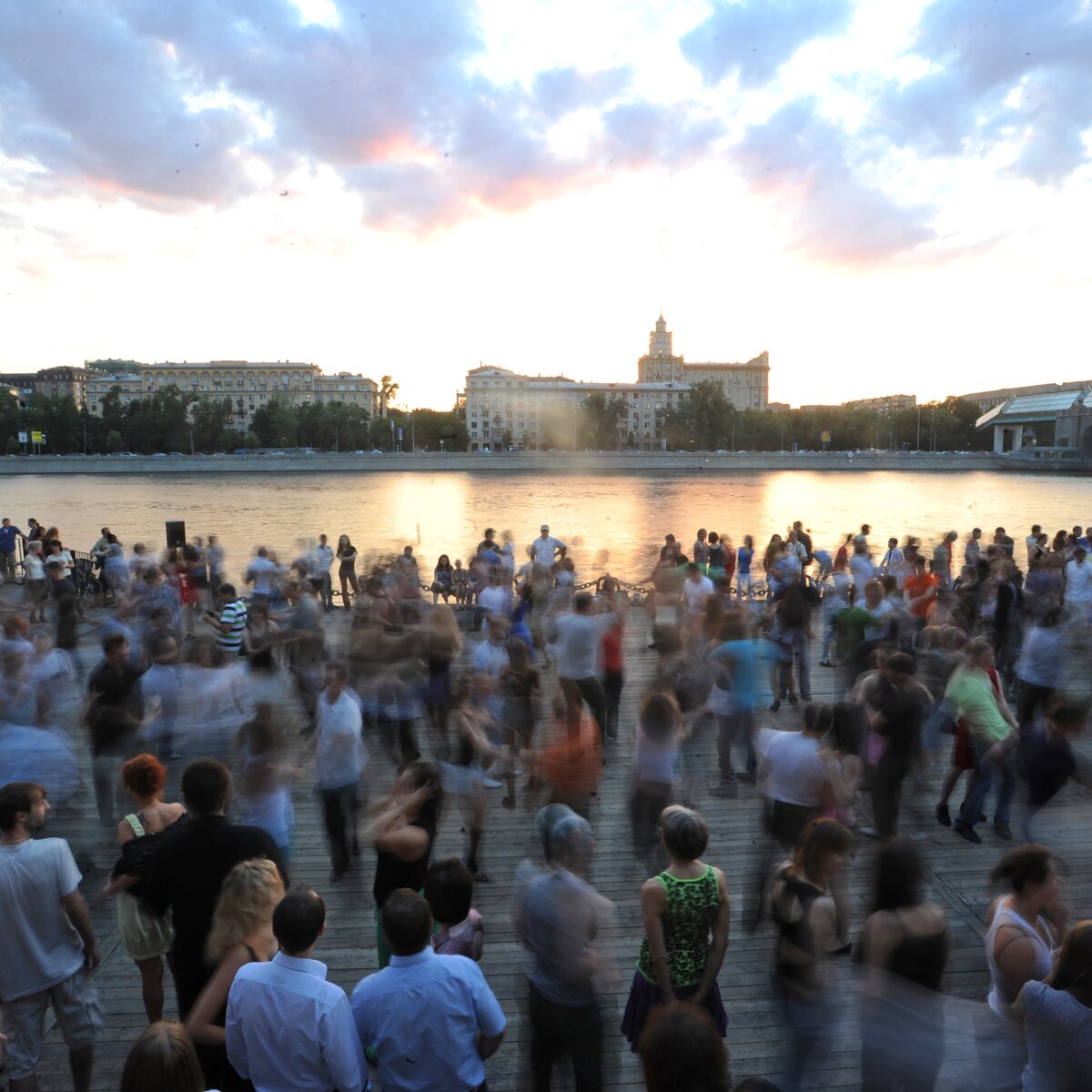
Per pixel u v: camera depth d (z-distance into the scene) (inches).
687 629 437.4
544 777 245.6
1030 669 349.1
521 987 210.8
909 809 317.7
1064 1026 124.5
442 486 3120.1
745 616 334.6
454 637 342.0
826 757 222.5
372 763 353.1
